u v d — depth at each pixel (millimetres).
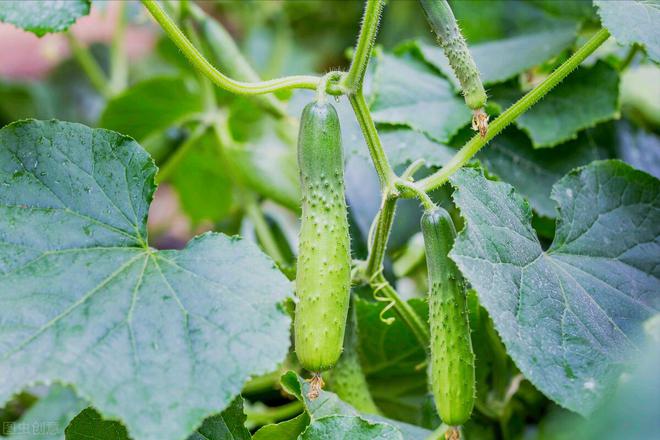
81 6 604
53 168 630
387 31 1289
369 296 766
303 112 621
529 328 599
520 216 646
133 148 641
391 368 788
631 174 683
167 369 571
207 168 1055
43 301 590
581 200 674
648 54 624
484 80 804
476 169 643
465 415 604
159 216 1388
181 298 595
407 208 831
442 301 608
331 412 652
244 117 980
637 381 485
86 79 1409
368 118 638
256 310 590
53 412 816
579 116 790
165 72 1463
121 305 591
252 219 940
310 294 596
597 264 658
